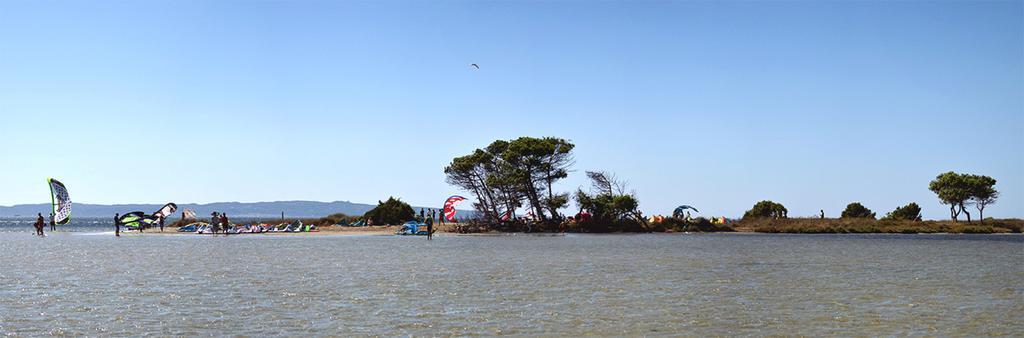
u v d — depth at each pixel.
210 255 45.78
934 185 114.94
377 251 50.22
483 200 91.75
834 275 33.66
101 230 104.62
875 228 94.12
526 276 32.81
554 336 18.92
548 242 64.06
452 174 93.62
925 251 52.06
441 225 97.56
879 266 38.56
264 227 87.75
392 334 19.11
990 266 38.66
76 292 26.70
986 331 19.56
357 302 24.45
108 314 21.84
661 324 20.56
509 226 89.06
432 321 20.92
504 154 91.50
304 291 27.20
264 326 20.06
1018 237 80.50
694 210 95.69
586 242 64.06
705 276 33.03
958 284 30.03
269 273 33.88
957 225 99.75
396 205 107.50
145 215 96.94
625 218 92.38
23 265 37.84
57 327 19.81
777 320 21.23
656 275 33.44
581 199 92.06
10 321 20.66
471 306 23.64
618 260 42.28
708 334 19.22
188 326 20.02
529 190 91.94
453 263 39.84
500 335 19.00
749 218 108.75
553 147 92.00
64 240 67.81
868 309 23.25
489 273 34.16
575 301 24.84
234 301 24.56
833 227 94.50
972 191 109.88
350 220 110.88
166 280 30.69
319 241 65.75
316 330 19.56
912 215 115.69
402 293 26.77
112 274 33.16
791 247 56.81
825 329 19.89
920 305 24.11
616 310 22.94
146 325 20.12
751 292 27.34
